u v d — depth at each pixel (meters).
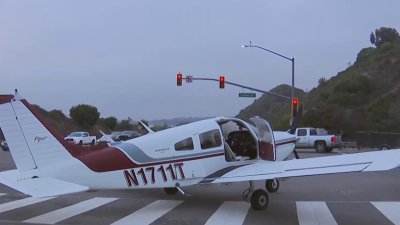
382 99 64.38
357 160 9.31
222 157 11.08
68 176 9.47
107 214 10.05
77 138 52.31
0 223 9.09
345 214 9.84
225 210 10.43
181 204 11.24
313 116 55.16
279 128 64.94
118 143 10.48
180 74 37.41
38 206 11.05
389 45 84.44
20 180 9.27
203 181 10.58
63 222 9.22
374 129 55.97
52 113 89.06
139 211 10.38
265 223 9.02
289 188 13.97
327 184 14.91
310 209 10.45
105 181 9.67
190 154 10.62
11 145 9.31
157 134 10.52
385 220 9.22
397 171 18.91
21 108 9.41
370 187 14.20
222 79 37.75
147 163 10.09
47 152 9.52
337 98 66.00
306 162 10.16
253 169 10.56
